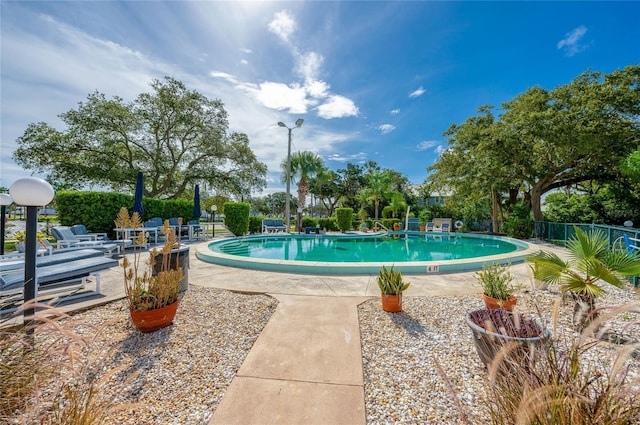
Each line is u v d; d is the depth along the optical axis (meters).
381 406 1.79
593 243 3.06
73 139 14.61
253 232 15.53
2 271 3.75
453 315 3.30
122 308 3.42
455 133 17.69
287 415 1.70
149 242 10.41
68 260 4.34
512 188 17.77
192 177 17.75
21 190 2.14
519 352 1.63
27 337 1.88
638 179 11.80
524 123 12.06
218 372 2.13
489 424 1.53
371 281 4.81
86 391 1.67
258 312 3.35
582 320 2.75
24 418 1.43
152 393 1.89
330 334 2.77
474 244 12.52
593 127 10.65
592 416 1.15
